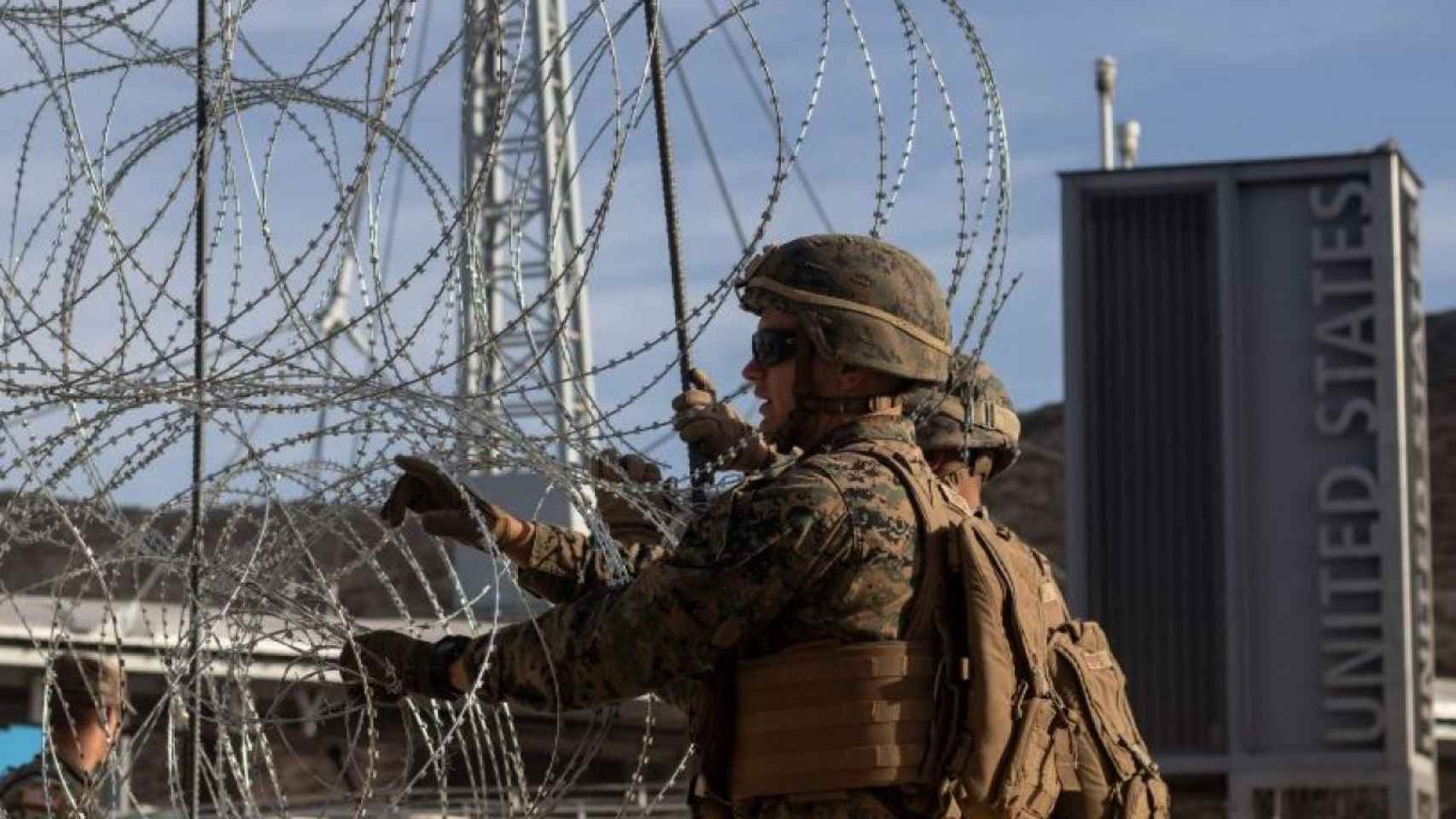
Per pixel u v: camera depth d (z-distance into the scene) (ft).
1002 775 12.16
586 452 14.47
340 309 40.63
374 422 13.50
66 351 14.11
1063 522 155.12
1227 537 93.66
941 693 12.23
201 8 15.64
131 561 13.88
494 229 63.31
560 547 14.30
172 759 13.58
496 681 12.67
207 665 13.56
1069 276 96.32
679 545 12.41
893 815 12.17
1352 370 94.48
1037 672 12.41
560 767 35.53
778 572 12.23
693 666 12.32
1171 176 96.22
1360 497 93.71
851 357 12.98
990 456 16.79
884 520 12.34
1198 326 95.35
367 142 14.19
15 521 13.76
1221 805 92.58
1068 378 95.71
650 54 14.79
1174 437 95.09
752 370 13.50
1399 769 91.30
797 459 13.15
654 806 14.19
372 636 13.08
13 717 59.57
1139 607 94.02
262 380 13.39
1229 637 92.99
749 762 12.46
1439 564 156.46
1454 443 159.33
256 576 13.55
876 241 13.34
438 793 13.64
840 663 12.25
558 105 15.26
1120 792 12.72
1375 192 95.14
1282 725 92.63
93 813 14.38
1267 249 96.22
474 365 15.14
